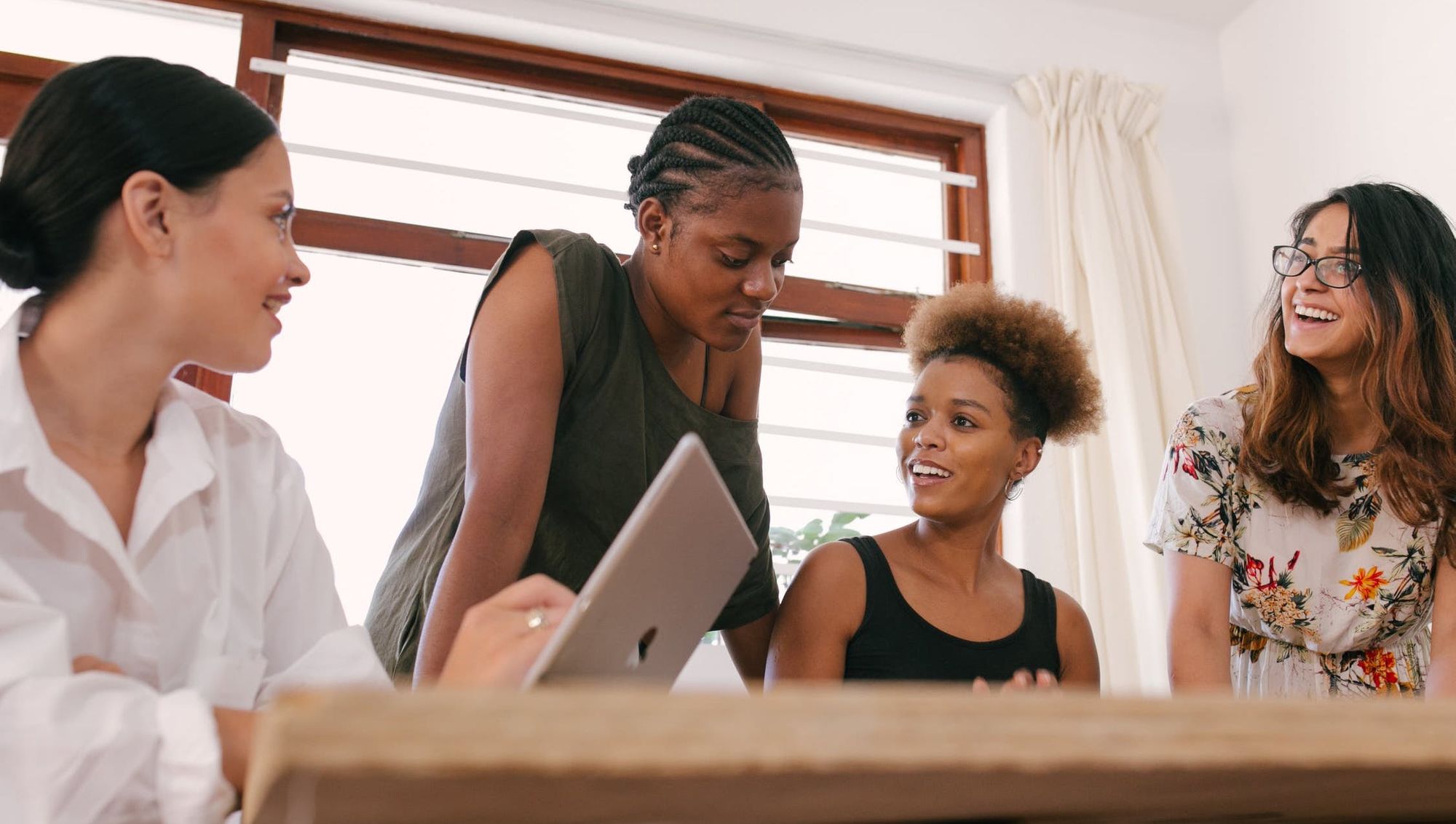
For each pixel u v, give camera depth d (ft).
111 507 2.72
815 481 9.12
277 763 0.71
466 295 8.63
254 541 3.01
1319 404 4.76
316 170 8.54
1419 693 4.65
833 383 9.39
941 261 10.07
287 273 2.85
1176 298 9.76
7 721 1.91
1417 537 4.58
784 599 4.31
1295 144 10.03
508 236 8.83
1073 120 10.03
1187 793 1.14
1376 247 4.62
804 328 9.48
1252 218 10.43
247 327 2.76
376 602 3.96
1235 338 10.23
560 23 9.11
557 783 0.85
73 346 2.64
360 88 8.87
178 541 2.78
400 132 8.88
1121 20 10.75
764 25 9.61
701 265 3.73
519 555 3.52
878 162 10.07
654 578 2.06
